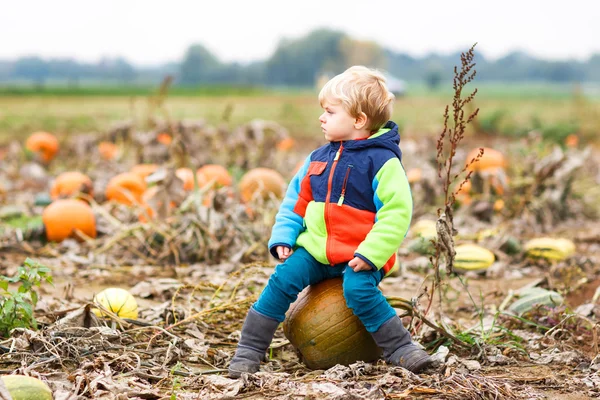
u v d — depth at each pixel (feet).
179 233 22.33
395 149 12.51
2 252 23.32
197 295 18.17
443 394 11.35
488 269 21.66
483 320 16.47
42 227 24.30
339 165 12.50
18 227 25.35
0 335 13.53
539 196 30.22
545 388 12.21
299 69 570.05
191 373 12.53
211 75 630.33
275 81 584.40
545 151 33.81
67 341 12.91
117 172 38.88
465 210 28.94
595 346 14.19
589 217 31.94
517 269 22.29
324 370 12.85
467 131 62.80
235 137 38.52
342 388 11.39
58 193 29.76
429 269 21.70
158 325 15.12
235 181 30.22
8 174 42.14
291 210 12.96
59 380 11.66
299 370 13.04
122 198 28.43
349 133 12.62
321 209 12.53
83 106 101.19
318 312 12.72
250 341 12.70
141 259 22.45
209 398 11.22
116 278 20.29
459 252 21.70
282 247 12.65
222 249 22.15
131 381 11.73
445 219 13.52
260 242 22.56
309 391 11.28
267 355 13.94
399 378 11.85
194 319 15.29
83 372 11.71
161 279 19.49
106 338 13.48
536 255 22.88
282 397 11.21
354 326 12.64
